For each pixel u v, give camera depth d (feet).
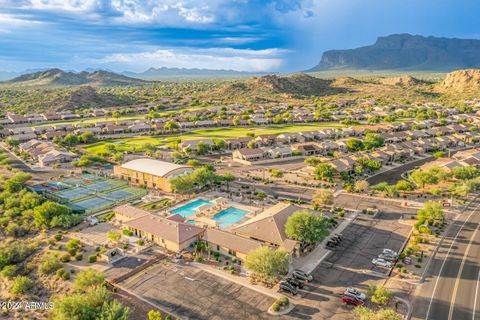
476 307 203.31
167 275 237.86
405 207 354.54
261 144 652.48
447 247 271.28
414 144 618.44
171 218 308.60
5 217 329.52
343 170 463.83
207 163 540.11
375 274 237.25
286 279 229.66
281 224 283.18
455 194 389.19
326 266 247.50
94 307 192.44
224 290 220.84
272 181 446.19
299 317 195.72
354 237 290.56
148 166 442.50
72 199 384.88
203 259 258.16
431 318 194.29
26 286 231.30
